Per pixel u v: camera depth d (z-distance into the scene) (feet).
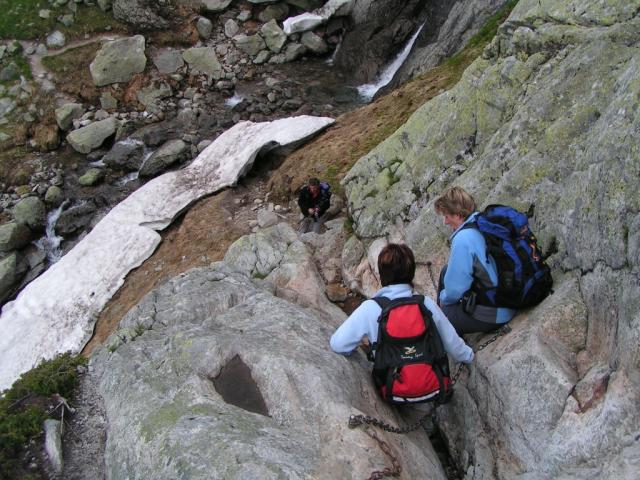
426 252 22.94
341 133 45.27
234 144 47.98
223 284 21.94
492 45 26.04
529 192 18.60
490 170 21.68
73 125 63.26
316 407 13.80
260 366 15.12
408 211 26.68
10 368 35.68
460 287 15.65
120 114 64.13
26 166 59.57
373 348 14.48
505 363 14.85
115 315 36.32
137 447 13.73
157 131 60.90
